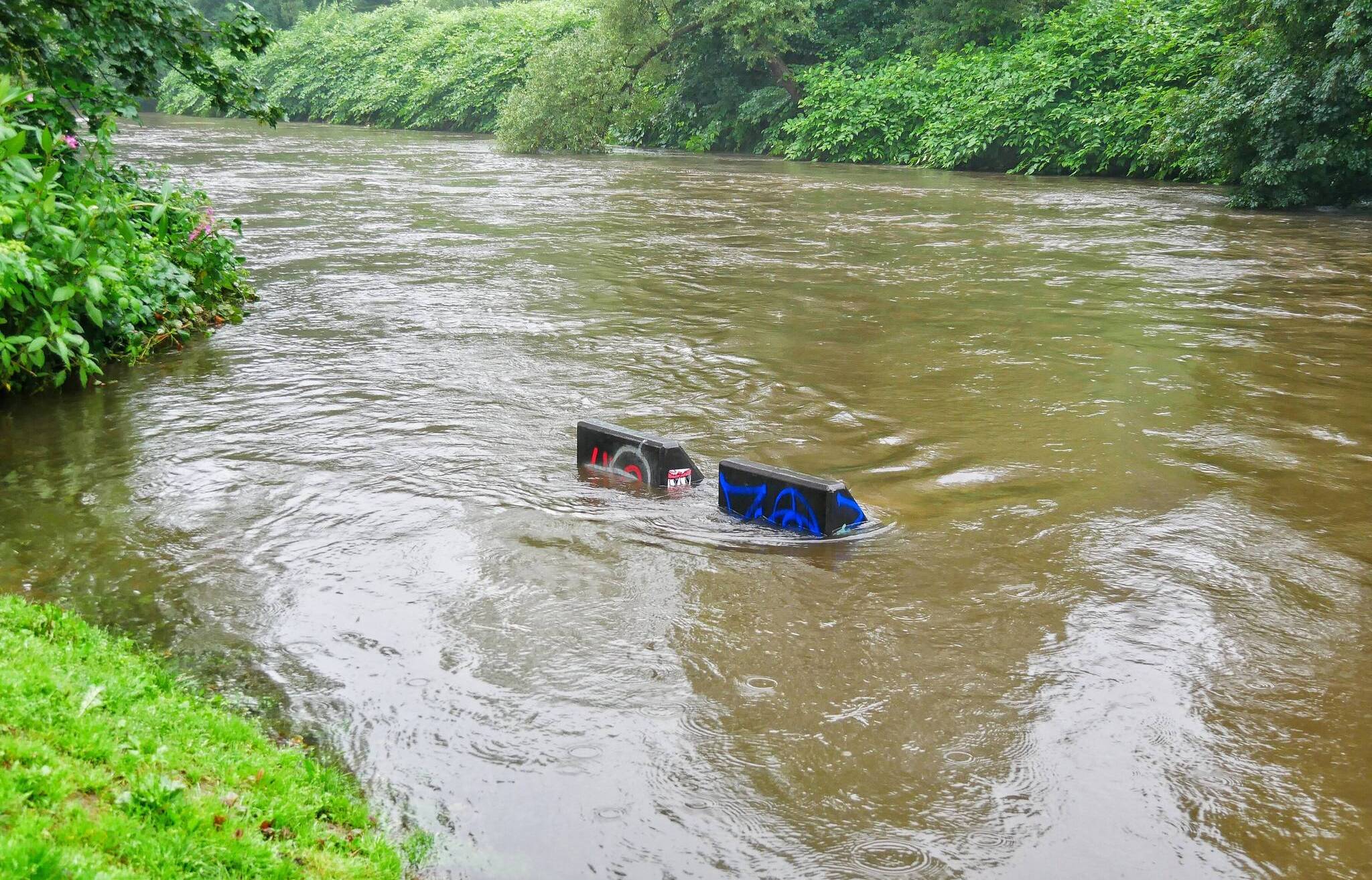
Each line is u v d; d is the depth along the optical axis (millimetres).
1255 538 4965
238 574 4520
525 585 4441
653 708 3547
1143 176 24938
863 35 34688
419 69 47500
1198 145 19828
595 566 4637
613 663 3832
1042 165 26031
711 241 14539
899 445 6312
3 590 4348
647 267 12398
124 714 3131
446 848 2879
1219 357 8414
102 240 7695
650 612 4219
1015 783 3180
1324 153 17609
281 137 37344
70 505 5270
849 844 2924
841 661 3857
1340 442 6395
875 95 30469
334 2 59688
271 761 3105
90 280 6871
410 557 4699
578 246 13867
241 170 23688
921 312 10125
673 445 5559
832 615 4207
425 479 5648
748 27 33781
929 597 4363
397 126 47531
